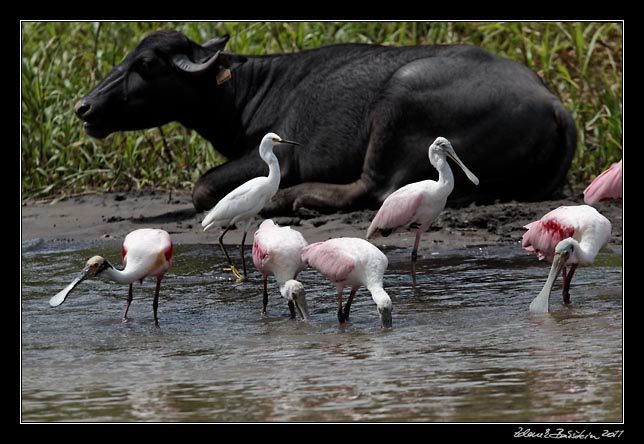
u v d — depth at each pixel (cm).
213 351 2692
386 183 4556
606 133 5244
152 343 2798
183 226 4612
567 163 4534
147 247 3042
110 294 3472
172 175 5431
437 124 4506
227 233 4481
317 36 5884
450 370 2428
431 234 4281
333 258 2994
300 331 2914
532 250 3356
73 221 4762
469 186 4606
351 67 4684
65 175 5444
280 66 4850
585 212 3219
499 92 4509
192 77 4662
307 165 4675
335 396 2241
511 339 2727
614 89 5372
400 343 2723
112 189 5428
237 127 4881
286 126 4728
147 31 6097
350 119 4609
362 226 4356
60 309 3247
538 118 4522
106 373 2486
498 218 4372
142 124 4738
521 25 5881
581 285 3419
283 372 2453
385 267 2989
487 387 2280
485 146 4509
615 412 2098
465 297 3291
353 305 3253
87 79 5812
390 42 5897
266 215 4631
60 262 4006
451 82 4519
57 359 2630
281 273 3100
